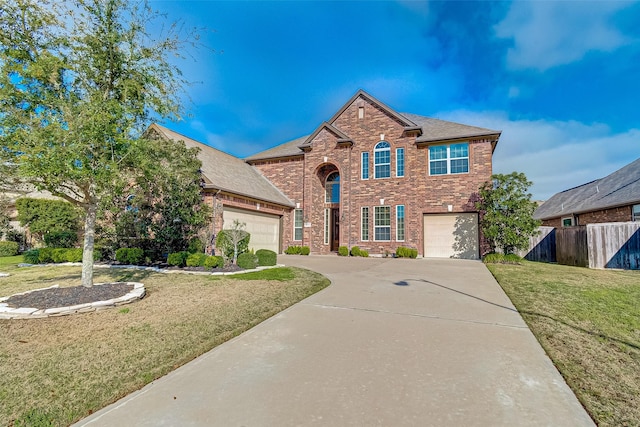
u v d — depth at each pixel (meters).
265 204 18.22
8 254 17.89
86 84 7.21
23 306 5.96
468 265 13.43
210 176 14.81
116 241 14.02
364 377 3.36
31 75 6.14
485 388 3.11
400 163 18.67
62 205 18.03
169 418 2.69
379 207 18.97
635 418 2.63
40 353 4.14
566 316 5.58
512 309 6.12
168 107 7.92
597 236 12.66
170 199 12.90
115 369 3.68
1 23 6.21
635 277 9.72
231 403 2.90
